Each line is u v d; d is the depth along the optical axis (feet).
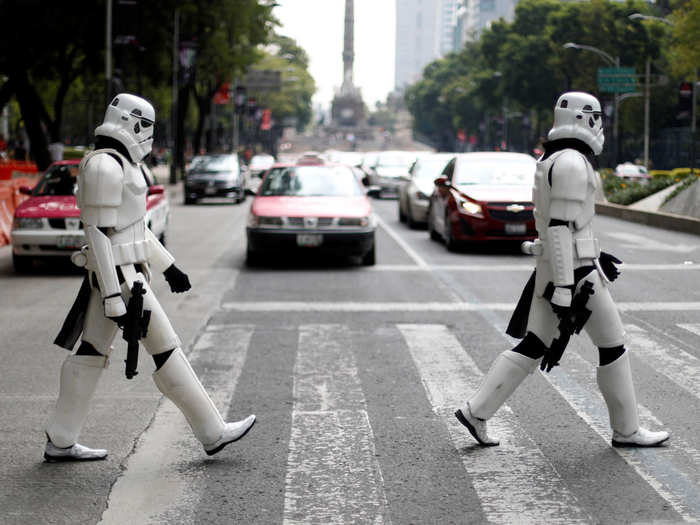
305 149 602.03
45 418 21.16
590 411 21.56
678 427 20.30
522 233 56.44
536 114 336.29
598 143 17.44
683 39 163.94
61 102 133.28
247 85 294.46
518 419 20.95
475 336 31.07
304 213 49.52
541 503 15.79
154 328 17.12
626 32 240.94
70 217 47.75
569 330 17.16
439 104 494.18
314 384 24.45
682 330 31.91
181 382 17.40
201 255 56.75
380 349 28.96
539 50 271.28
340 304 37.83
